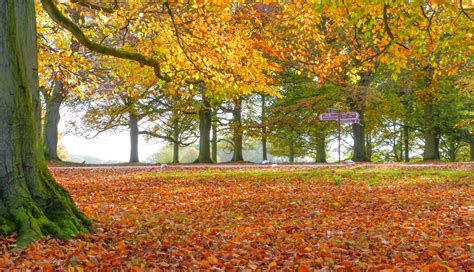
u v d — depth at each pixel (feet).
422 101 117.08
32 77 22.66
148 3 46.09
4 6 21.34
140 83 54.60
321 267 18.37
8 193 21.22
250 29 53.31
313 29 53.06
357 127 111.14
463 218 29.84
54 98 106.42
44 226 21.39
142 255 19.97
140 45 46.96
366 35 38.40
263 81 48.83
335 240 22.76
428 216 31.30
